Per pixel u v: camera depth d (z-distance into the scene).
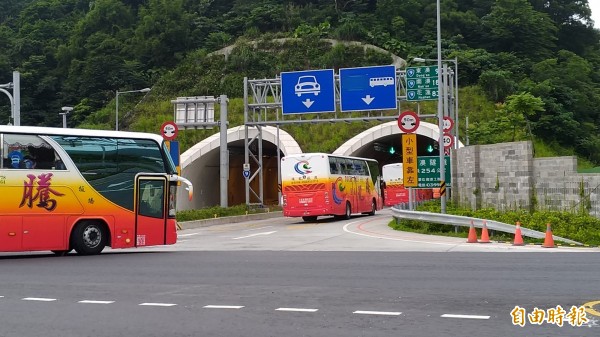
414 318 8.67
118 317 9.12
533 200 25.94
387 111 63.56
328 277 13.07
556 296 10.23
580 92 72.31
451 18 84.31
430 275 13.07
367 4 91.50
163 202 20.91
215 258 17.91
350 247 20.89
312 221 38.38
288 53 81.50
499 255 17.06
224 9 100.88
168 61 89.50
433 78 33.44
